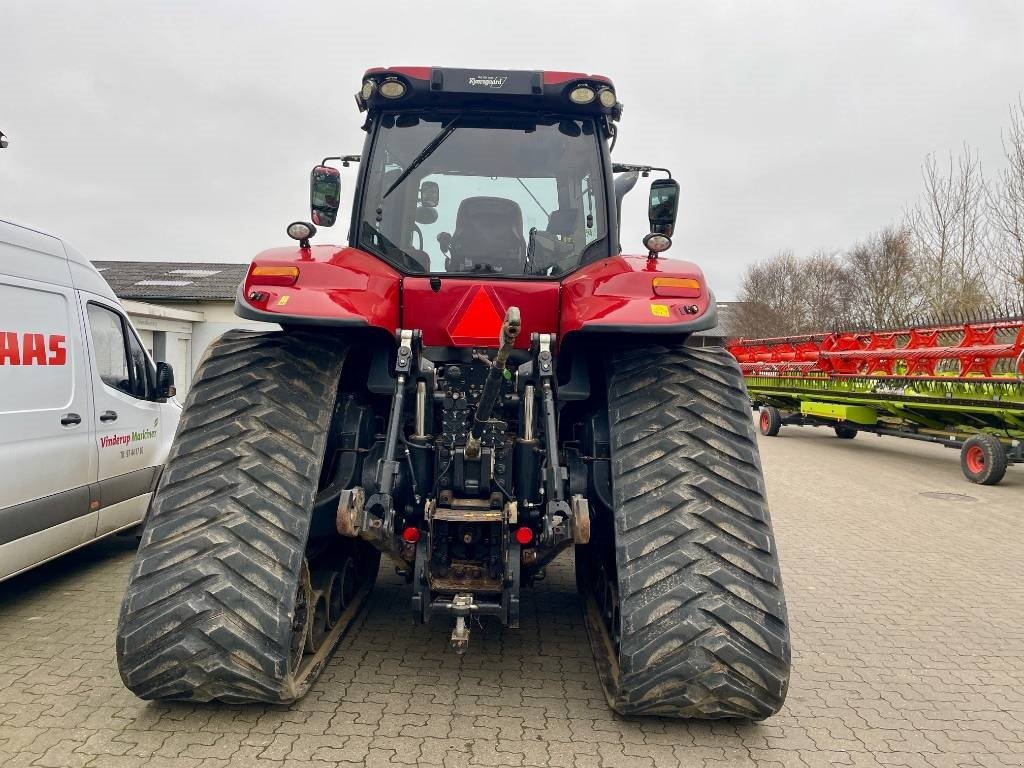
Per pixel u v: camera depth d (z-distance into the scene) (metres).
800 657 3.82
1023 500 8.98
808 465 11.83
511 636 3.84
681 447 2.85
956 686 3.47
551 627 3.99
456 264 3.51
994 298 20.31
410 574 3.57
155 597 2.53
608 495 3.16
